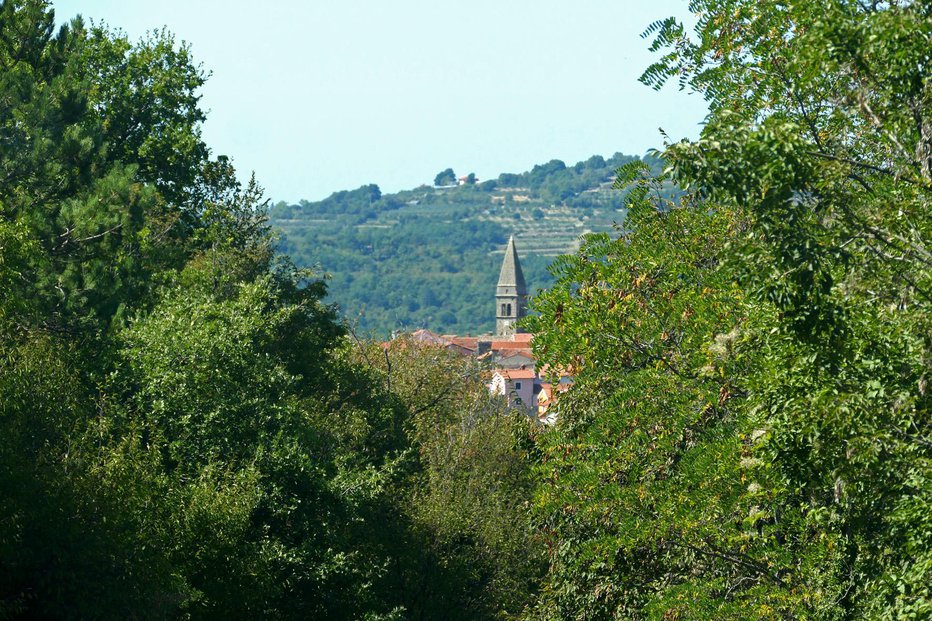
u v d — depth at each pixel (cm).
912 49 2200
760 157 2264
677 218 4172
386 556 8119
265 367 6581
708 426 3841
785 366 2533
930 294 2408
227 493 5366
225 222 10981
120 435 5300
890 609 2702
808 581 3253
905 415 2383
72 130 7475
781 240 2309
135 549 4528
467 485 9300
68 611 4341
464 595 8512
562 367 4319
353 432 8812
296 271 10619
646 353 4031
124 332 6419
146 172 10625
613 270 4178
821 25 2256
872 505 2866
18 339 5656
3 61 8188
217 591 5253
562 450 4319
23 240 5347
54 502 4328
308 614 6303
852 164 2409
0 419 4694
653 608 3581
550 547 4591
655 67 3175
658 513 3659
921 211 2344
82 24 8681
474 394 11869
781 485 3023
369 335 12850
